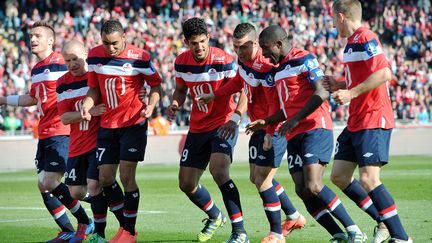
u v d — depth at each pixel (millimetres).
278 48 23125
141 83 25875
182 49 95938
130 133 25422
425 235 25875
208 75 26406
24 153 70812
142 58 25688
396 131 81250
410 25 110062
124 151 25297
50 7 101562
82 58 26609
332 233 23375
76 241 27422
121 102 25531
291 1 108375
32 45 28266
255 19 106500
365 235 24891
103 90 25625
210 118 26172
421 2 114250
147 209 36500
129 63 25469
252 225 30188
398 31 109312
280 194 26656
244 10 106812
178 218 32938
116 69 25391
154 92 26125
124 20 99375
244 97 25500
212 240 26906
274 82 24125
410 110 95438
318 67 22828
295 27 104125
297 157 23391
